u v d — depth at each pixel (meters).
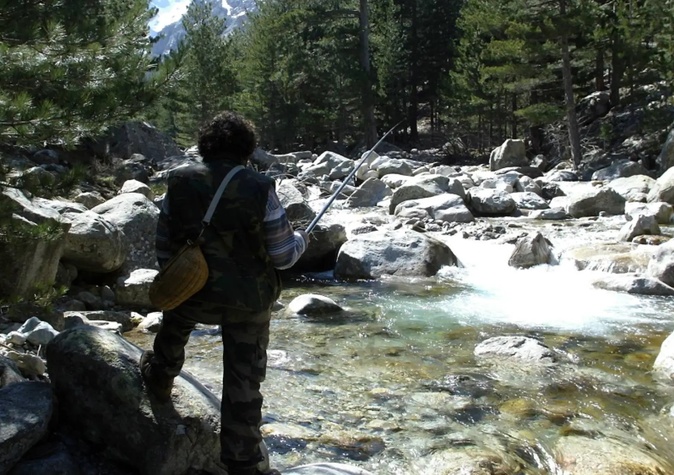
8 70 5.93
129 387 3.66
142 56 7.01
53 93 6.23
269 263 3.04
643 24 26.84
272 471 3.69
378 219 14.82
